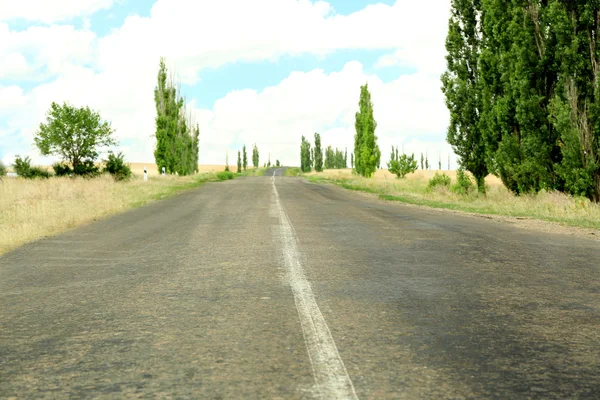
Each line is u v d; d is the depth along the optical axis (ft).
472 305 15.98
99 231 36.60
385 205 62.49
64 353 11.62
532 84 59.31
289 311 15.20
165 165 156.87
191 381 9.86
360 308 15.56
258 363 10.84
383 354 11.41
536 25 58.75
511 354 11.43
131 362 10.97
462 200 72.13
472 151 73.97
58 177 98.07
